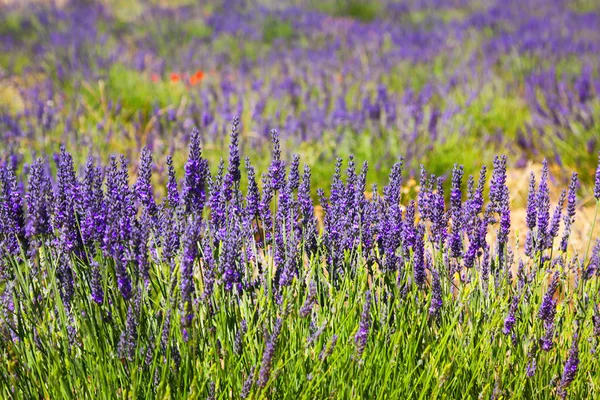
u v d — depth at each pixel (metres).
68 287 2.79
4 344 2.63
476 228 3.18
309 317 2.87
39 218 2.64
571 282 3.94
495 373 2.93
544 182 3.24
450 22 15.68
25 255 2.90
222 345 2.68
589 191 6.57
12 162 5.94
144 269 2.62
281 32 15.24
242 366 2.76
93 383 2.60
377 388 2.72
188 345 2.56
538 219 3.27
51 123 7.53
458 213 3.08
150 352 2.63
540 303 3.16
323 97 8.86
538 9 17.17
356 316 2.90
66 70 10.36
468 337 2.95
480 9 17.62
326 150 7.06
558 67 10.97
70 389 2.56
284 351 2.58
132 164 6.69
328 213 3.24
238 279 2.82
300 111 8.22
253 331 2.69
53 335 2.56
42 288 2.92
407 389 2.69
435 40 13.47
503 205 3.16
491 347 2.92
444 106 8.89
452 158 6.93
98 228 2.85
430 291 3.04
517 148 7.76
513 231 5.28
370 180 6.69
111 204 2.75
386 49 13.01
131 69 10.83
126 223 2.80
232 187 3.04
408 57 11.98
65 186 2.95
